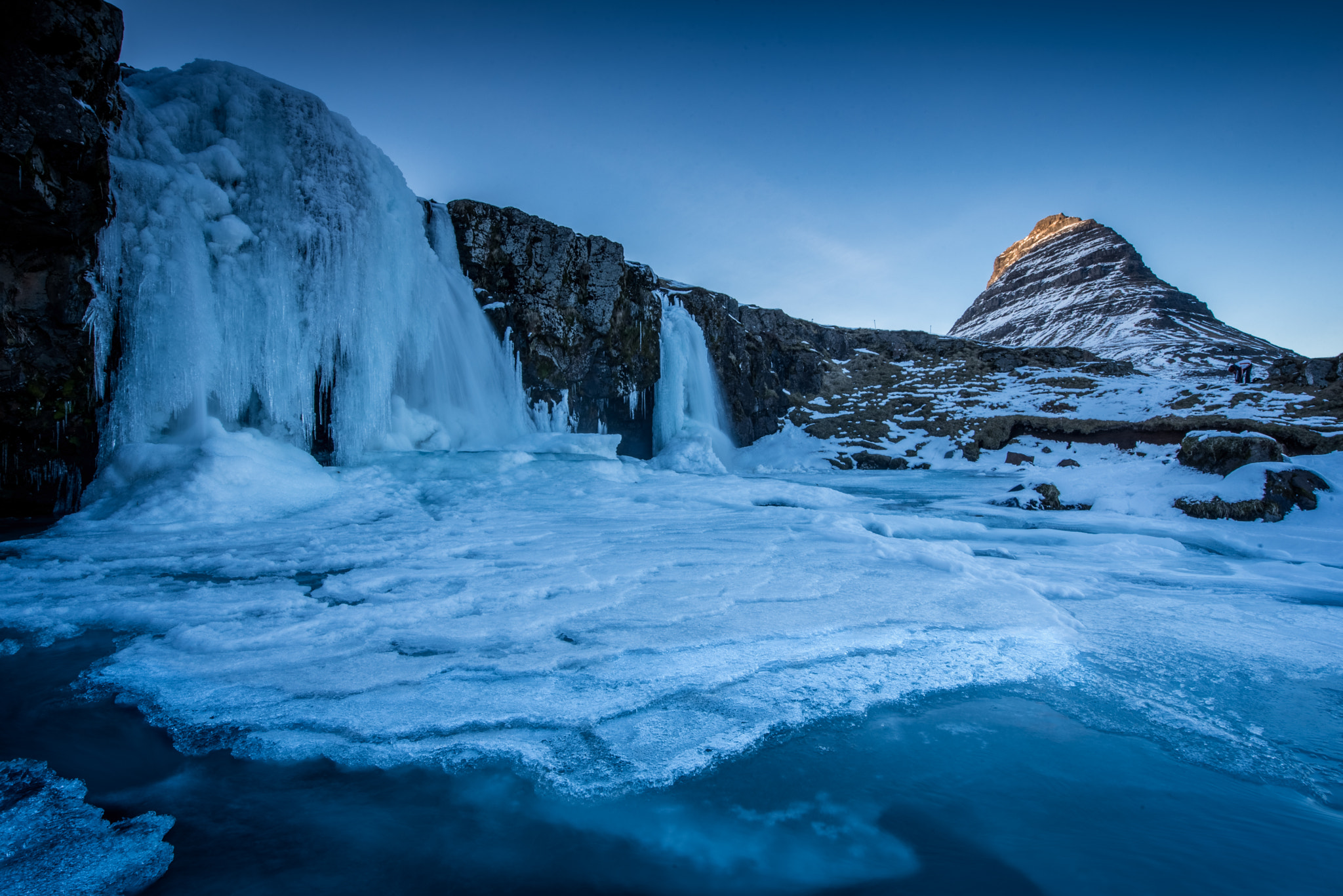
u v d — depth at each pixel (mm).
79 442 6234
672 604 3309
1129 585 4109
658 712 2111
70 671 2490
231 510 5996
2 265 5594
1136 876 1407
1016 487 8797
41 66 5414
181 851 1478
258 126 7746
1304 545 5344
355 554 4570
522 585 3703
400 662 2506
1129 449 15969
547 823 1593
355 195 8586
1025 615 3176
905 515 7469
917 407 22062
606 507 7379
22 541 4930
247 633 2846
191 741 1938
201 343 6859
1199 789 1751
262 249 7594
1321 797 1714
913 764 1860
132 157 6633
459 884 1393
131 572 4098
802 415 21609
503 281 13094
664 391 17359
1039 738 2014
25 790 1703
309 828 1566
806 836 1554
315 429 8398
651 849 1509
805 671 2467
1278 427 13164
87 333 6098
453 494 7676
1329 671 2566
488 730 1999
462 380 11688
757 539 5332
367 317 8664
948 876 1418
